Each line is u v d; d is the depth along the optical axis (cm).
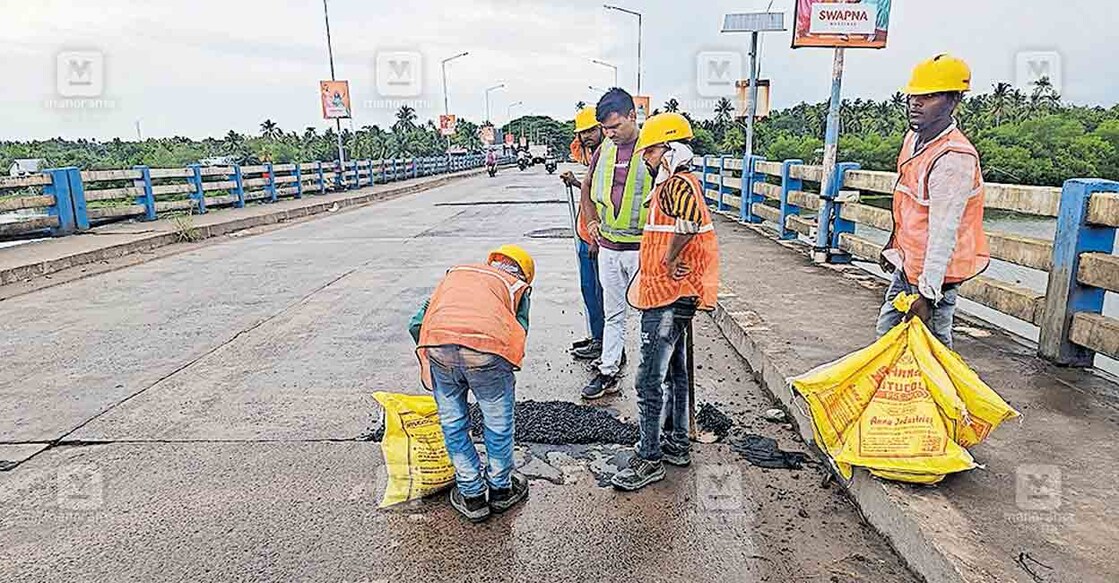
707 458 399
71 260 1057
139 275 984
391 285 880
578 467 392
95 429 449
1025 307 500
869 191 787
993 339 525
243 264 1066
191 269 1029
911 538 292
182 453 413
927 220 334
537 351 596
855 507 344
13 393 515
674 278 352
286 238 1381
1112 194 421
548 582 293
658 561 306
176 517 346
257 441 428
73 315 748
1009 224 742
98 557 315
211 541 325
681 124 349
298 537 327
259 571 303
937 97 317
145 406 486
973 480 320
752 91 1294
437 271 970
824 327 572
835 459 338
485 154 5959
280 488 371
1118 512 293
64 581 298
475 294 336
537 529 332
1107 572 256
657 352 359
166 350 615
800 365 477
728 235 1123
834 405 342
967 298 570
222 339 647
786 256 921
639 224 464
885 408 327
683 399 384
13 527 340
